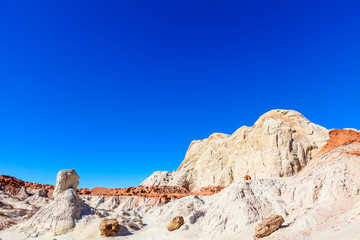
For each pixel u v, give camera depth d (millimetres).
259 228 29656
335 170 35094
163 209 70562
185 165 126000
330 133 43719
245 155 95812
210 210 47250
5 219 57750
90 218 53531
